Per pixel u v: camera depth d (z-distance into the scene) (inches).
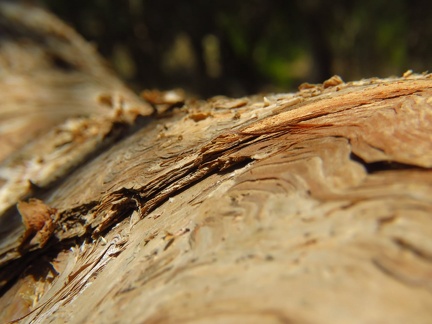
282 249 3.4
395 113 4.6
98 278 5.0
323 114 5.2
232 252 3.6
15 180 9.4
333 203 3.6
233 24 36.0
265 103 6.6
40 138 11.1
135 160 6.7
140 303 3.7
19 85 14.5
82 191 6.9
